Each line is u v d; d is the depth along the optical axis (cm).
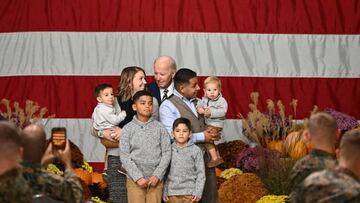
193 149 1073
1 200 662
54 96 1367
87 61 1369
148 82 1369
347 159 671
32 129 718
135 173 1048
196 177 1073
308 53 1376
